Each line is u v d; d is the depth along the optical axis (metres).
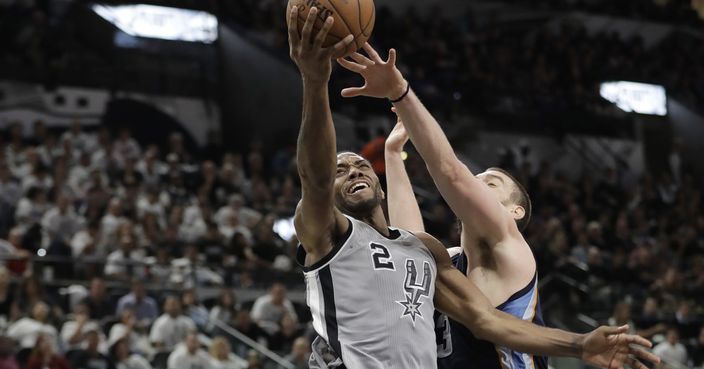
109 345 9.30
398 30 22.27
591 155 21.86
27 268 9.98
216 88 20.98
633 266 14.93
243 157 19.92
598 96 22.59
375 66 3.41
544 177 19.27
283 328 10.55
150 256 11.70
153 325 9.75
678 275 14.61
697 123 24.67
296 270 12.03
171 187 14.50
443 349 3.72
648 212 19.27
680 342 12.13
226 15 21.48
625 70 24.41
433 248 3.54
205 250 12.35
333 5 3.04
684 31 25.91
